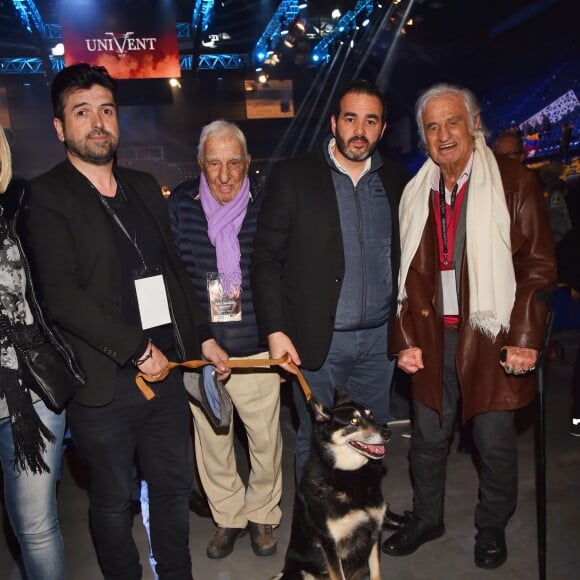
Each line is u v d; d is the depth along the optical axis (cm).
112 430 222
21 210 200
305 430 297
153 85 1437
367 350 294
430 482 290
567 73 1237
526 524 306
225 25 1772
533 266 256
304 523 256
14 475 203
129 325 215
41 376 197
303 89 2398
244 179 293
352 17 1591
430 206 272
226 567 292
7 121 2195
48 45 1762
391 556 290
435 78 1627
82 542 318
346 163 280
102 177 227
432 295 271
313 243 278
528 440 412
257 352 293
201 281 288
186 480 246
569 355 589
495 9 1286
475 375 262
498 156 267
